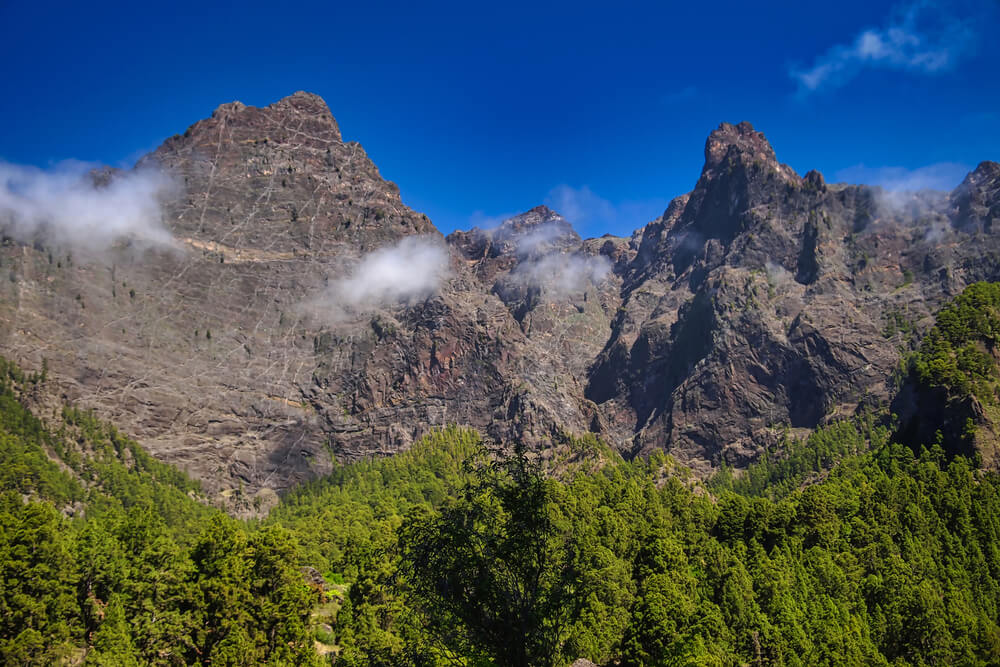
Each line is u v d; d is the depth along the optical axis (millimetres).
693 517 184000
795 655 109750
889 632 121125
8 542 100125
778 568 129750
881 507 159250
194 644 102125
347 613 120812
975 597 135250
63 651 93688
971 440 190750
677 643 107062
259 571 113750
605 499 195250
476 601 49438
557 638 52188
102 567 105062
